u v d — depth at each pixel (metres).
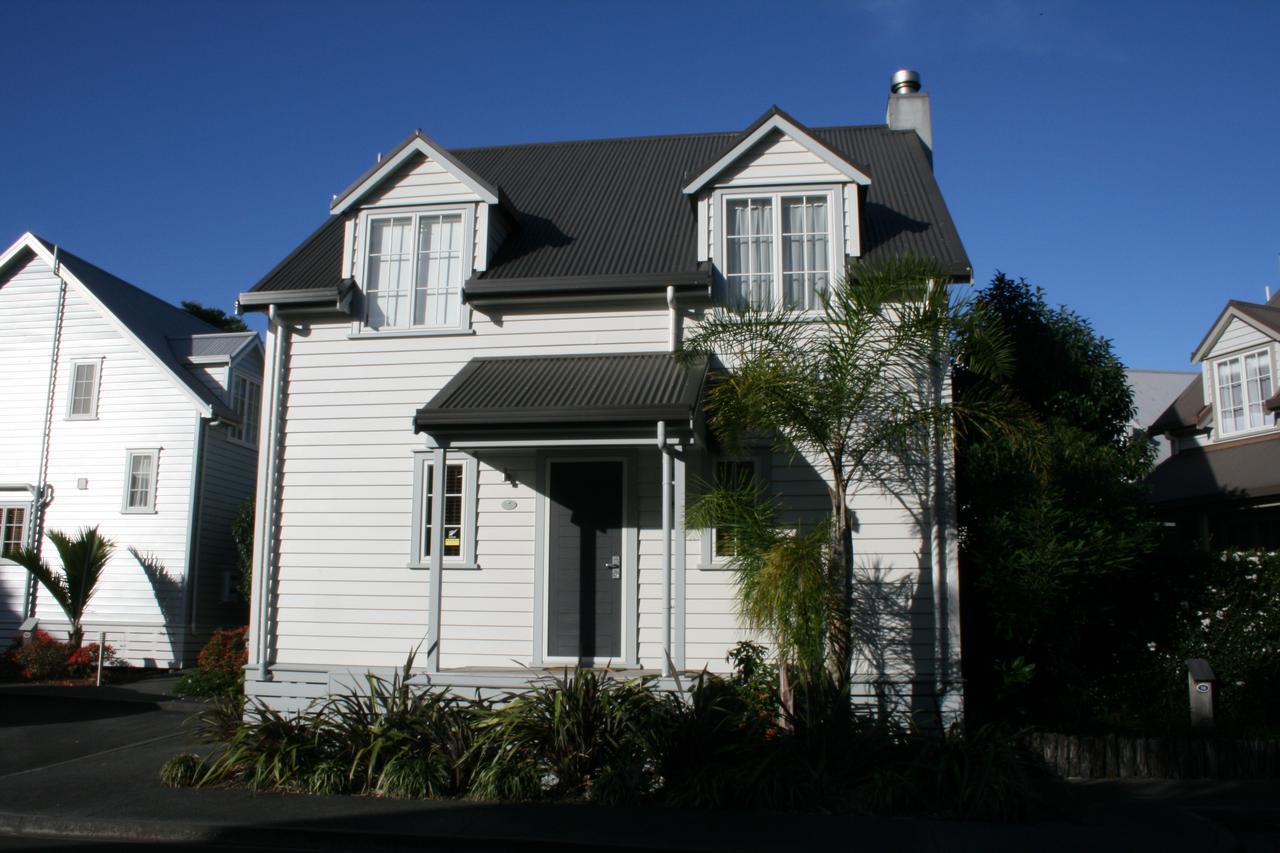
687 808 8.62
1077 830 8.07
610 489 12.37
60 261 21.39
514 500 12.55
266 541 12.74
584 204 15.05
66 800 9.01
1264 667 12.76
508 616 12.30
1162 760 10.66
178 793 9.27
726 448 11.38
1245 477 17.75
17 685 17.23
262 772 9.45
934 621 11.38
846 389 10.18
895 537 11.61
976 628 12.16
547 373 11.94
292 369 13.16
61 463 20.83
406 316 13.12
